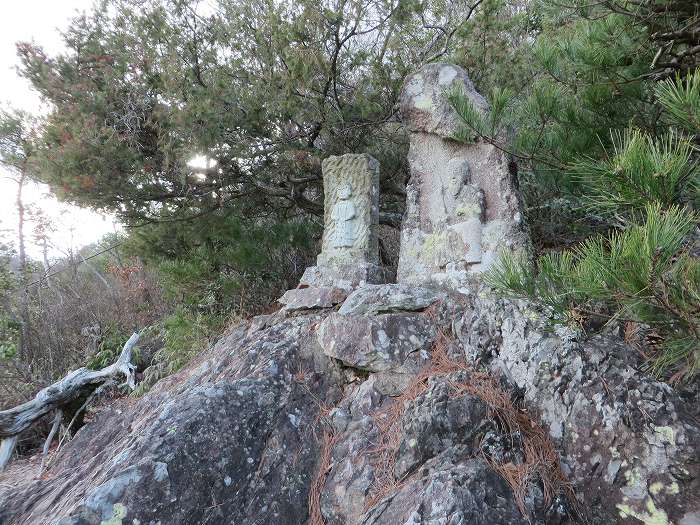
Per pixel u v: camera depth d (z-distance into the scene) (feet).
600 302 6.80
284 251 24.08
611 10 9.45
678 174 5.32
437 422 8.17
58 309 31.04
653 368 6.62
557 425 8.39
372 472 8.32
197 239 22.47
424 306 11.44
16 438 15.99
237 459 8.73
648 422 7.54
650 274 4.89
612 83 9.66
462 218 12.60
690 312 5.11
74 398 17.57
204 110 17.57
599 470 7.66
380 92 18.98
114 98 18.78
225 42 18.60
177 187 20.18
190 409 9.01
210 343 18.52
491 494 6.88
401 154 22.34
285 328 12.66
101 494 7.52
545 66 10.41
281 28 17.12
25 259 37.11
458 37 18.94
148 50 18.57
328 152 21.11
